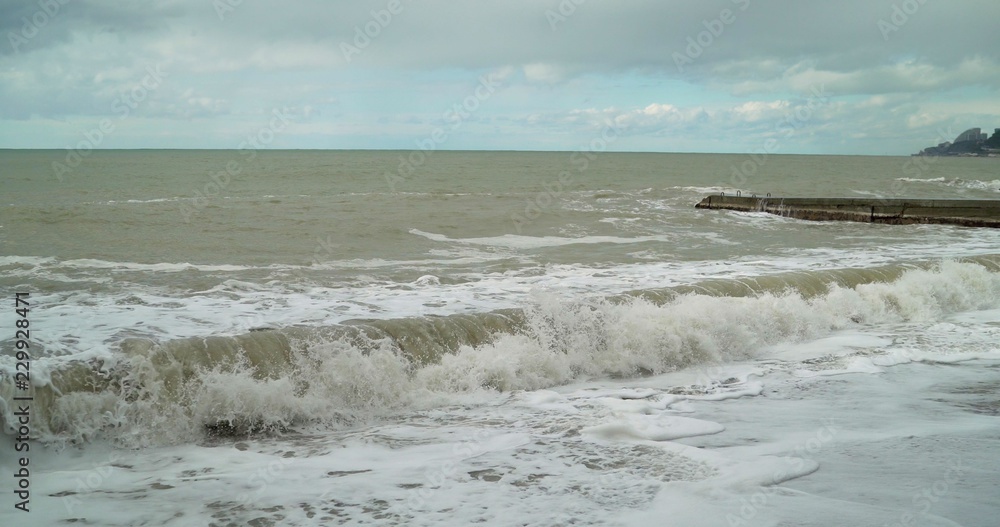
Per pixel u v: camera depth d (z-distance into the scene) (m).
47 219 17.30
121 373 5.44
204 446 5.00
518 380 6.62
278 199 25.28
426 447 4.89
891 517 3.70
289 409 5.54
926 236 19.03
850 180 48.56
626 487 4.11
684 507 3.81
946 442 4.94
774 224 21.98
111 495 4.03
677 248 15.47
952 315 10.03
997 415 5.64
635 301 8.22
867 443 4.91
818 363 7.49
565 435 5.13
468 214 21.00
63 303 8.23
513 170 58.88
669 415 5.69
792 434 5.14
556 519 3.66
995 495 4.01
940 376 6.92
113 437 5.03
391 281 10.48
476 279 10.77
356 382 6.01
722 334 7.85
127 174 43.16
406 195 28.05
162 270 11.09
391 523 3.63
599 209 24.95
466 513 3.74
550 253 14.29
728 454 4.69
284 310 8.02
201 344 5.97
